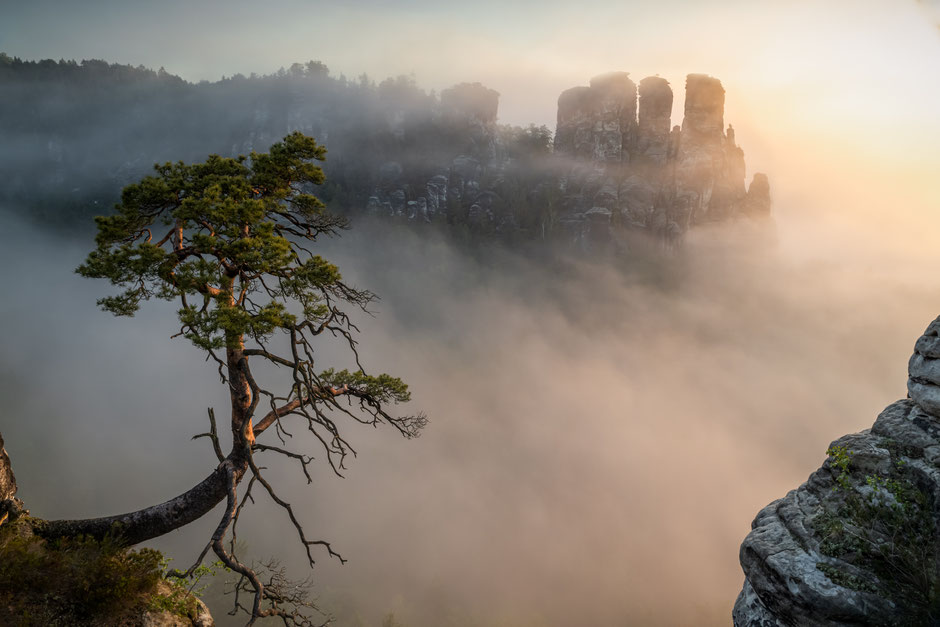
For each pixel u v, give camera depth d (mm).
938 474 8070
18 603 8906
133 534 11227
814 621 7766
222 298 11086
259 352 11375
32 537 10516
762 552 8680
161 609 9867
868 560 7883
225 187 11703
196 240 10664
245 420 11125
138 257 10773
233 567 10375
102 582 9523
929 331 9016
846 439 9398
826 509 8750
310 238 13023
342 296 12188
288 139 12375
